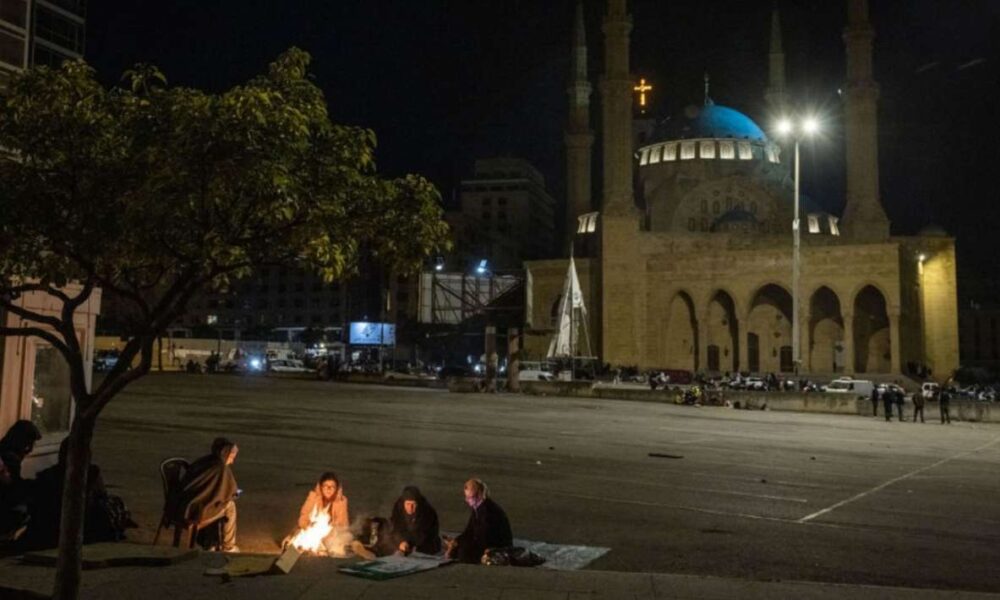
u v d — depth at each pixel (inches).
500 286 3021.7
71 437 255.6
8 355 454.6
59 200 249.6
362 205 278.1
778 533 469.7
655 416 1453.0
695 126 4392.2
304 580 317.4
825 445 1016.2
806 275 3321.9
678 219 4099.4
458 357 4042.8
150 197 238.1
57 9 492.7
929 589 331.6
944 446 1051.3
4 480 393.7
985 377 3663.9
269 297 5221.5
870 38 3757.4
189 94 246.2
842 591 306.5
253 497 553.6
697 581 320.8
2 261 257.8
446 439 957.8
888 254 3164.4
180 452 764.6
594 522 492.4
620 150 3585.1
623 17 3624.5
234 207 255.0
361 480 634.8
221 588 305.6
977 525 504.7
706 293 3467.0
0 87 442.0
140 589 302.7
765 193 4047.7
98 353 3129.9
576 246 4330.7
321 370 2706.7
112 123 254.5
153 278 277.4
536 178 6884.8
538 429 1127.0
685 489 626.5
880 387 2003.0
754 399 1812.3
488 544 378.6
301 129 249.1
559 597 298.4
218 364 3203.7
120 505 408.2
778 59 4530.0
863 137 3722.9
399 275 304.0
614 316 3503.9
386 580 318.0
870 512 544.4
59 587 250.4
